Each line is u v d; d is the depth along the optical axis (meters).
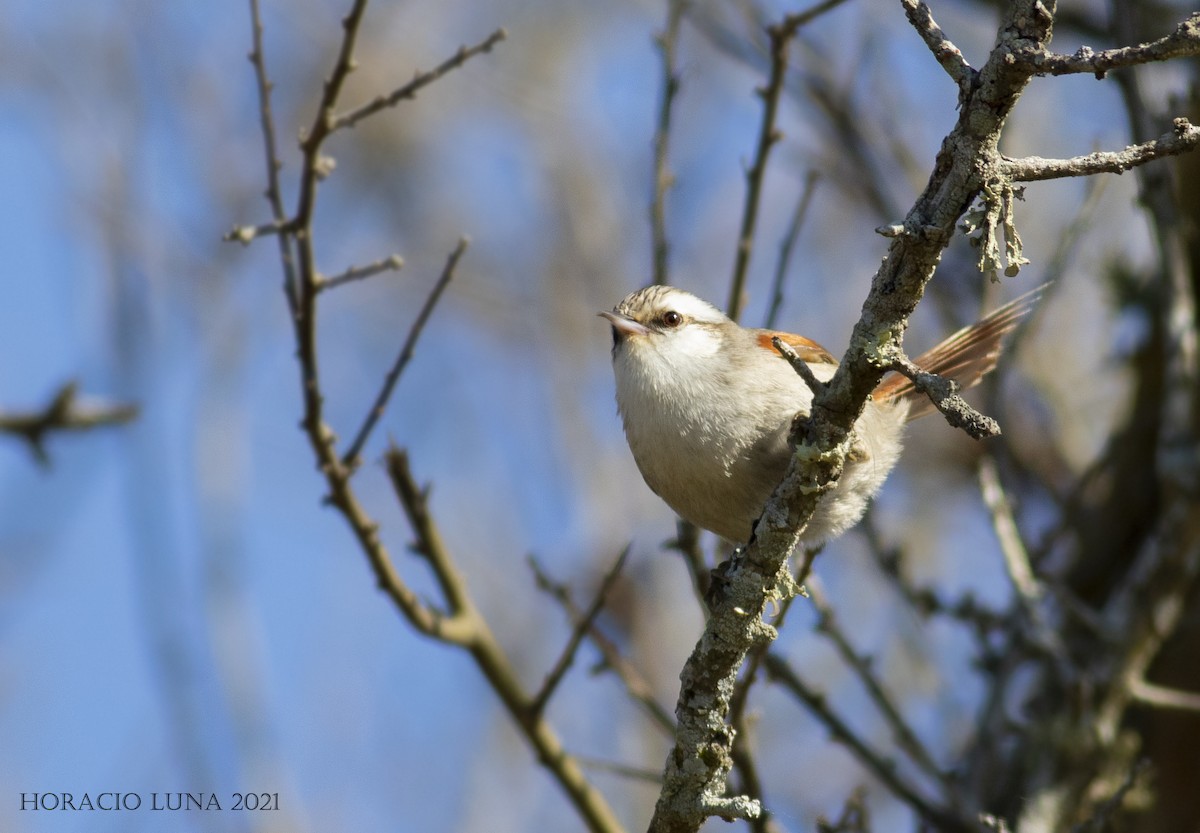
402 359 8.34
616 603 12.91
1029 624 9.77
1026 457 12.27
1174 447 9.63
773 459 8.74
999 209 5.16
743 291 9.38
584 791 9.00
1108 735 9.48
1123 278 11.83
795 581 7.25
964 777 10.05
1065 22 11.97
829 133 12.05
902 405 9.68
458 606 8.96
